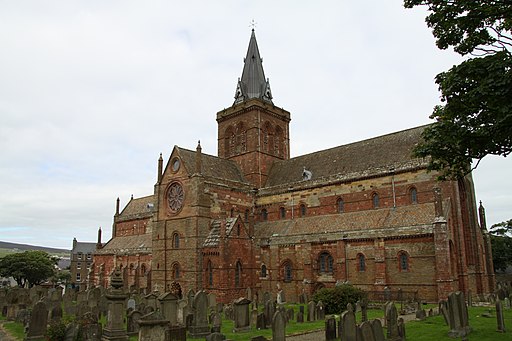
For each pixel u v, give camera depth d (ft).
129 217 328.08
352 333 80.28
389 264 161.17
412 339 86.38
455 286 149.89
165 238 218.38
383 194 183.42
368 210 186.70
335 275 175.63
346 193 196.65
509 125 62.54
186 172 214.28
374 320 76.33
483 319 106.93
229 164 248.93
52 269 366.43
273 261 199.41
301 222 207.31
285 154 267.59
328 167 216.13
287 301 190.08
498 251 269.23
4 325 132.87
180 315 119.34
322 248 182.29
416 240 155.22
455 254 155.33
